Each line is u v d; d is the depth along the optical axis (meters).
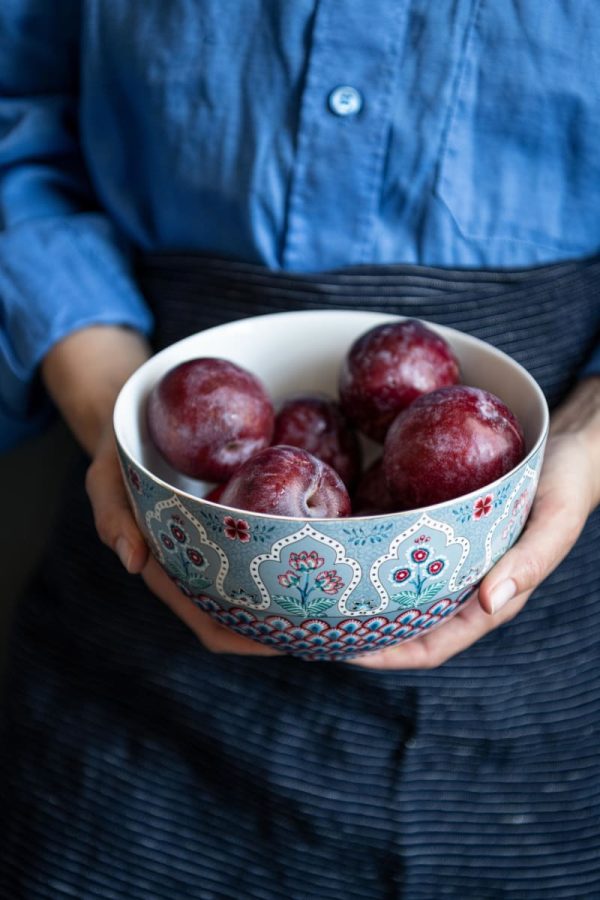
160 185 0.81
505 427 0.54
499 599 0.54
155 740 0.79
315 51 0.71
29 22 0.88
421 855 0.75
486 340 0.78
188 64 0.75
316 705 0.77
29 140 0.91
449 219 0.75
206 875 0.76
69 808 0.78
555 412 0.77
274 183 0.75
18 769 0.81
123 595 0.85
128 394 0.60
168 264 0.85
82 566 0.88
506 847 0.76
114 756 0.79
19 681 0.86
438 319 0.77
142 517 0.54
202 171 0.77
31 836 0.78
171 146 0.78
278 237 0.77
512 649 0.77
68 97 0.93
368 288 0.77
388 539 0.47
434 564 0.49
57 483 1.20
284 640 0.53
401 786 0.75
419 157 0.73
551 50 0.69
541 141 0.73
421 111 0.72
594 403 0.75
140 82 0.77
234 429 0.58
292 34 0.71
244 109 0.74
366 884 0.76
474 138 0.73
